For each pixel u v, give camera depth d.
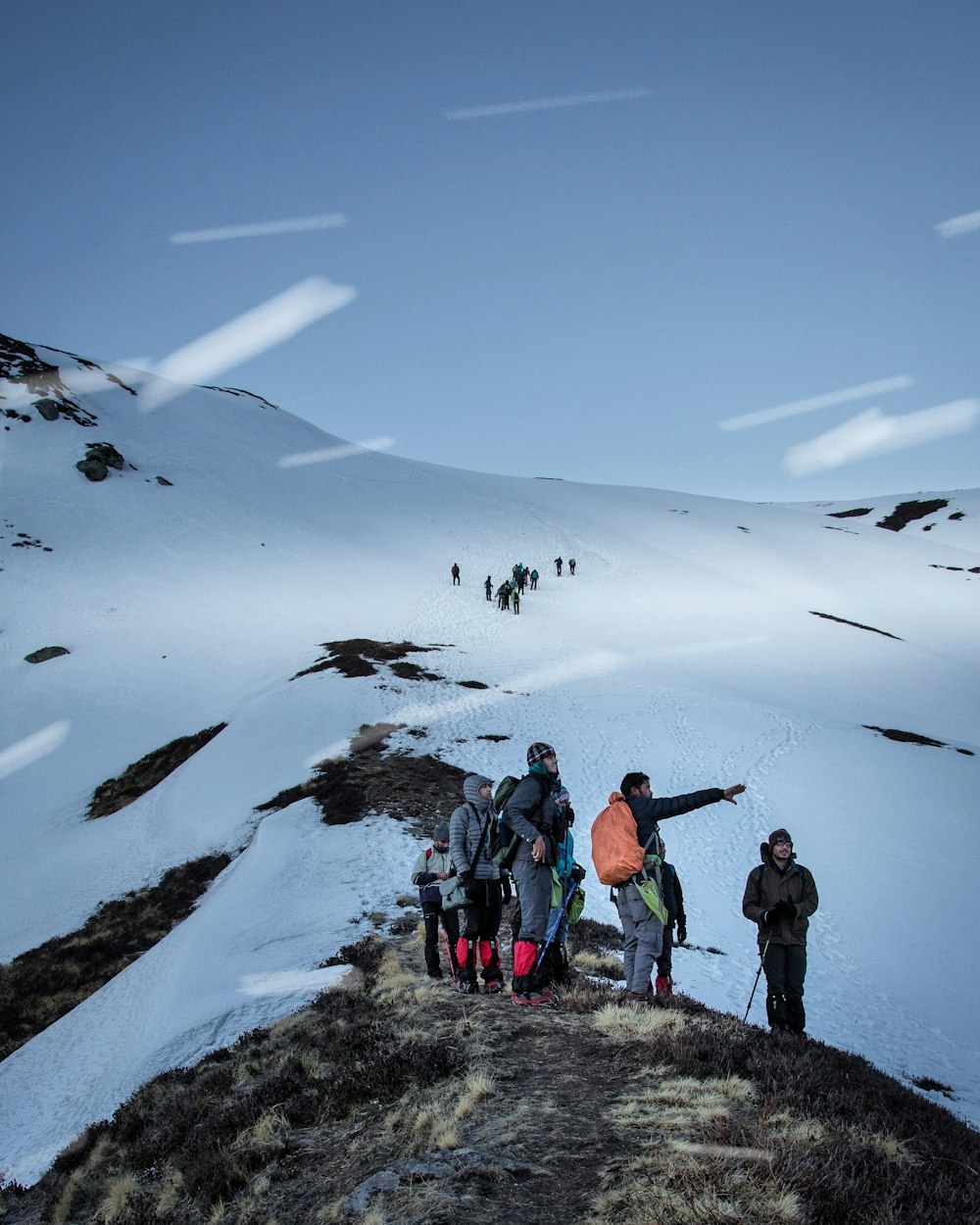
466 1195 3.68
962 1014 13.20
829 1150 3.81
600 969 9.23
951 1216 3.30
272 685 38.78
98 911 20.84
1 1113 9.76
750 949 14.55
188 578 58.03
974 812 25.11
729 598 65.50
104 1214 5.45
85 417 86.75
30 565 57.56
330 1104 5.35
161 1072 7.96
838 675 48.00
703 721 33.03
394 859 17.08
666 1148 3.83
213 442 94.62
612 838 6.66
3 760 35.31
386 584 60.78
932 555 95.50
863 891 18.67
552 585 64.31
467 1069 5.24
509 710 33.19
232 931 13.55
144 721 38.16
